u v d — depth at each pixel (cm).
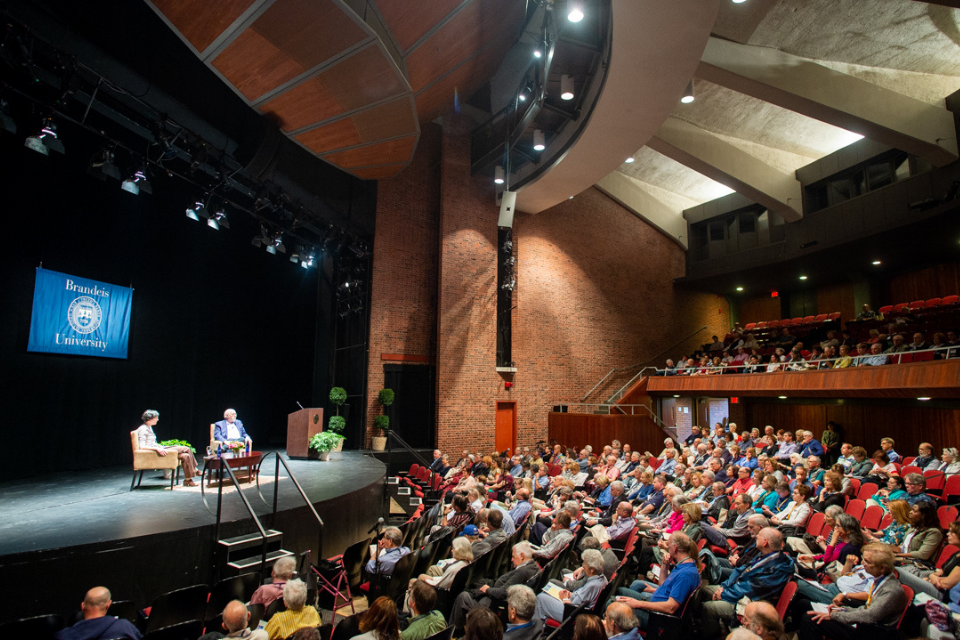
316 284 1413
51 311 823
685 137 1442
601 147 1262
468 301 1506
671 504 696
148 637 343
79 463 877
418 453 1382
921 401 1145
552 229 1750
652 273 1958
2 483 753
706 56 1043
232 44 723
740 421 1582
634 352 1866
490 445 1493
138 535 495
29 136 623
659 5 807
